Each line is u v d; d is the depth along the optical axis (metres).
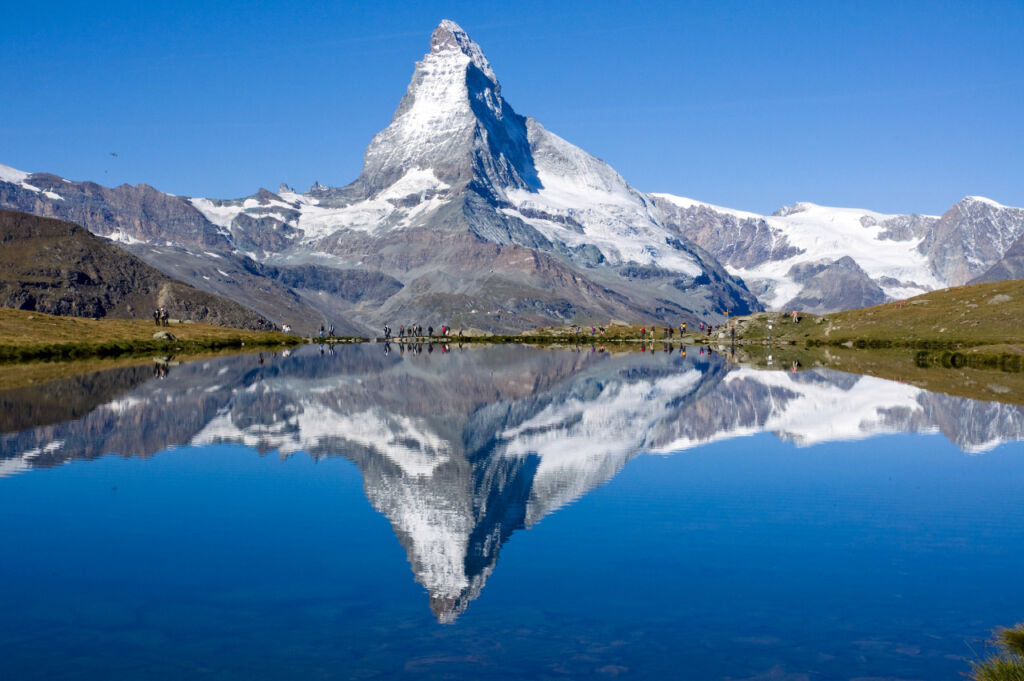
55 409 51.66
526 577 20.00
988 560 21.39
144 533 23.81
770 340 194.38
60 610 17.98
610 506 27.28
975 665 14.96
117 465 33.91
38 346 125.75
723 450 38.38
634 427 46.00
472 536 23.58
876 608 18.00
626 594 18.88
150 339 166.75
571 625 17.12
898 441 41.06
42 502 27.66
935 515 25.97
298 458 35.47
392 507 26.98
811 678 14.74
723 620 17.36
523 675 14.82
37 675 14.90
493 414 51.59
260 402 56.94
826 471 33.09
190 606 18.22
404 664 15.35
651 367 100.44
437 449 38.00
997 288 172.12
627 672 14.91
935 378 79.88
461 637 16.47
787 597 18.72
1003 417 50.12
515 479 31.25
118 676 14.70
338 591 18.97
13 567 20.83
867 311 189.38
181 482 30.69
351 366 102.06
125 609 17.94
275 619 17.38
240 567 20.86
